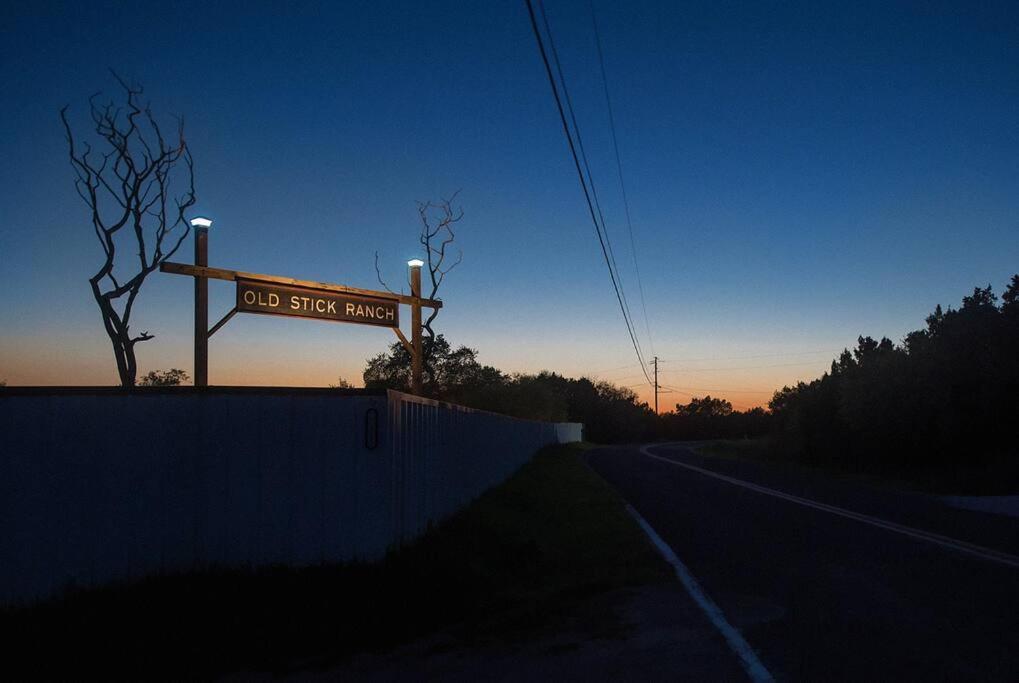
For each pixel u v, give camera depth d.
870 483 27.28
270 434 9.53
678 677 6.41
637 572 11.15
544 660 7.10
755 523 16.44
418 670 6.95
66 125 16.14
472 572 10.29
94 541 8.48
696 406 147.88
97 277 16.39
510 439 28.89
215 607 8.15
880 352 33.34
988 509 18.47
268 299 17.42
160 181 16.92
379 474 9.79
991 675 6.25
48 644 7.17
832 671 6.43
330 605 8.40
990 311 27.70
